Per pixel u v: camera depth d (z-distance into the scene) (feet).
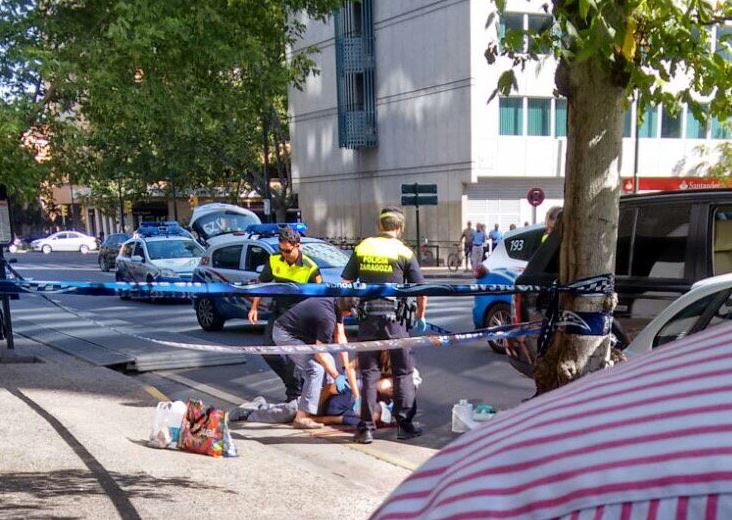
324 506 12.62
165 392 24.41
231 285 12.78
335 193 112.06
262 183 123.65
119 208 184.03
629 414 3.09
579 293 10.43
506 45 11.19
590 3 8.61
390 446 17.87
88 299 57.31
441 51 90.22
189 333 37.35
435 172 93.86
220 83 25.89
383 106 100.17
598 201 10.18
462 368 26.37
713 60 11.51
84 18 20.17
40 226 221.87
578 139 10.12
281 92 30.37
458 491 3.24
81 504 12.12
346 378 20.81
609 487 2.86
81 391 22.15
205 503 12.50
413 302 17.76
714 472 2.69
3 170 19.11
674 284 18.56
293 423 20.03
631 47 9.05
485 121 88.22
